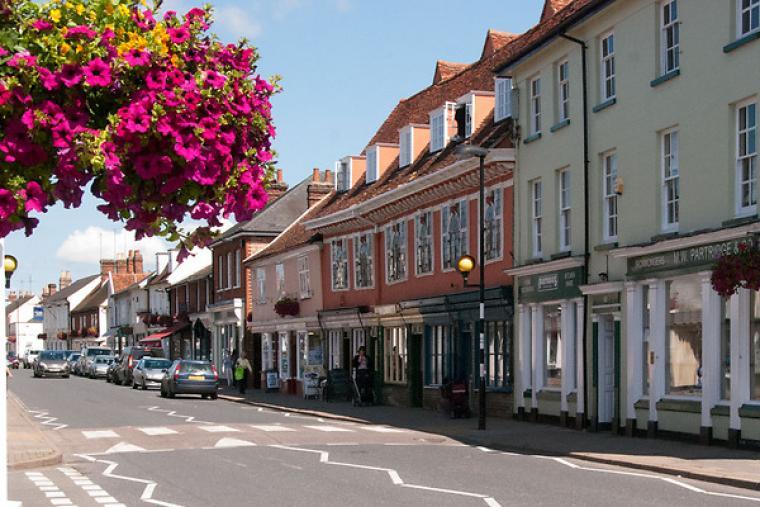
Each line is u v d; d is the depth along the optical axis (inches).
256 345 2017.7
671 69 773.9
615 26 844.0
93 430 961.5
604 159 869.8
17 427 975.0
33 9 201.3
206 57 211.8
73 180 195.6
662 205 776.3
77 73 194.4
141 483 578.9
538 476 577.0
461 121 1186.0
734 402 669.9
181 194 209.9
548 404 944.9
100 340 3885.3
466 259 929.5
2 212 191.3
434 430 917.2
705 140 716.0
